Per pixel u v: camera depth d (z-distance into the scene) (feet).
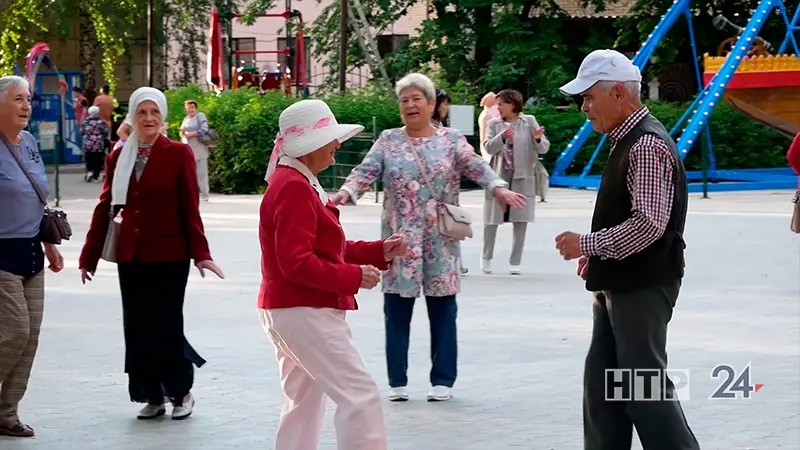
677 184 17.92
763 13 84.38
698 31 114.52
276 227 18.48
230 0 131.23
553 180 88.38
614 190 17.97
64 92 122.21
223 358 31.32
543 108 98.02
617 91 17.97
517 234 45.14
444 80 98.32
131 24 119.85
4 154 23.63
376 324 35.76
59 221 24.29
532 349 31.78
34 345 24.29
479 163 26.66
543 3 114.62
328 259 18.94
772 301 38.22
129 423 25.18
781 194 77.66
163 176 24.71
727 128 96.32
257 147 86.74
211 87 104.47
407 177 26.55
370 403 18.69
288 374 19.69
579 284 42.75
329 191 82.43
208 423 25.11
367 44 110.73
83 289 43.42
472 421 24.90
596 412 18.94
